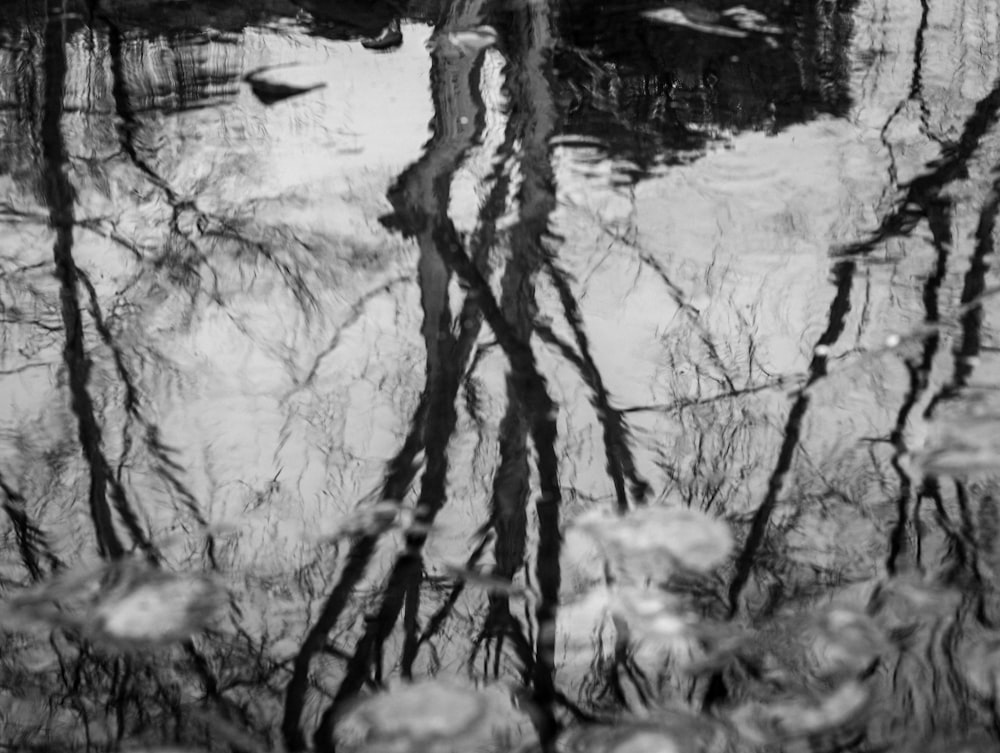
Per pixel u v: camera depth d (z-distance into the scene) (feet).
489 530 6.07
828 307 7.70
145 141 10.17
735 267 8.21
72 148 10.09
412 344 7.57
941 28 11.82
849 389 6.97
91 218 9.11
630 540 5.94
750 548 5.86
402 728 4.89
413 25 12.10
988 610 5.35
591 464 6.52
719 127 10.08
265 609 5.62
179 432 6.89
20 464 6.65
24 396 7.23
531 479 6.41
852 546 5.82
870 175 9.25
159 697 5.15
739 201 9.02
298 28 12.15
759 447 6.57
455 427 6.84
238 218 9.00
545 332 7.61
